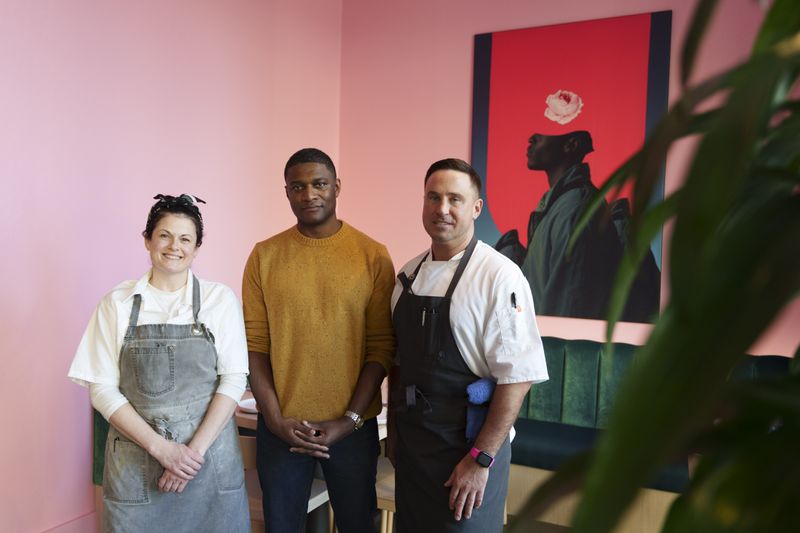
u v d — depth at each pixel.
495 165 3.60
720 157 0.29
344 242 1.99
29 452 2.24
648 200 0.33
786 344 2.85
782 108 0.38
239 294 3.28
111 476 1.74
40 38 2.21
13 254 2.15
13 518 2.20
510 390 1.62
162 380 1.75
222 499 1.82
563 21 3.44
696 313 0.30
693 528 0.35
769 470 0.33
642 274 3.20
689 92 0.33
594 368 3.13
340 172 4.04
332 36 3.92
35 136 2.21
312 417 1.93
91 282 2.45
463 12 3.68
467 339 1.68
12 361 2.17
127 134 2.58
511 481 2.90
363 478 1.98
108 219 2.51
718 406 0.35
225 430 1.87
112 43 2.49
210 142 3.03
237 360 1.87
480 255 1.73
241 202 3.25
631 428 0.30
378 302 1.99
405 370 1.79
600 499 0.29
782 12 0.41
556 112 3.46
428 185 1.76
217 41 3.04
